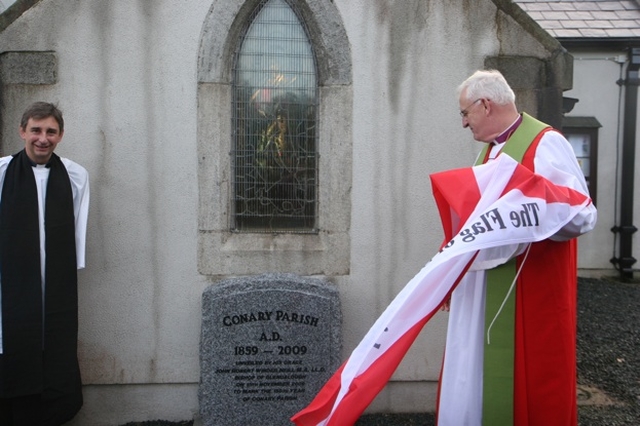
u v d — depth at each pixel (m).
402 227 3.81
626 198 8.43
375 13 3.74
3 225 3.13
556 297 2.45
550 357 2.45
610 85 8.48
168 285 3.74
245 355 3.54
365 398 2.27
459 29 3.77
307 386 3.56
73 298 3.30
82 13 3.62
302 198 3.88
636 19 8.66
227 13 3.67
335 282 3.81
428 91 3.78
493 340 2.49
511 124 2.63
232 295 3.52
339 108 3.77
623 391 4.28
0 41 3.60
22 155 3.20
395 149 3.79
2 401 3.31
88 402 3.77
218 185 3.74
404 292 2.37
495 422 2.48
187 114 3.70
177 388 3.80
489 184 2.39
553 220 2.28
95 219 3.70
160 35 3.66
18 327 3.12
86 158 3.68
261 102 3.84
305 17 3.78
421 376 3.88
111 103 3.67
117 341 3.75
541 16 8.88
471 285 2.61
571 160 2.51
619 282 8.26
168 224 3.72
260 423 3.56
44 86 3.63
